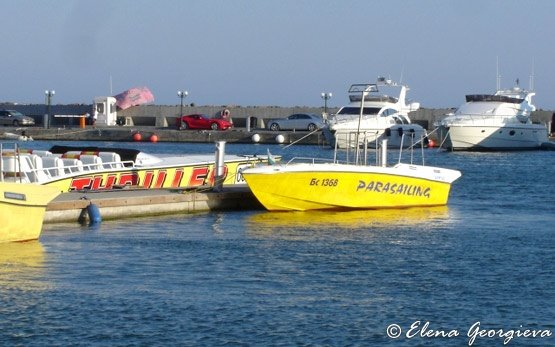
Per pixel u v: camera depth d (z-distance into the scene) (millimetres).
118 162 41750
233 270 28891
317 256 31094
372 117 84625
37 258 30047
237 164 45500
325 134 85688
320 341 22344
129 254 30969
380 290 26688
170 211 39625
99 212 36750
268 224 37531
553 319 24109
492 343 22422
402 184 42344
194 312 24266
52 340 22094
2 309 24297
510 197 49062
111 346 21766
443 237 35156
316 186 40469
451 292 26547
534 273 28906
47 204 33531
